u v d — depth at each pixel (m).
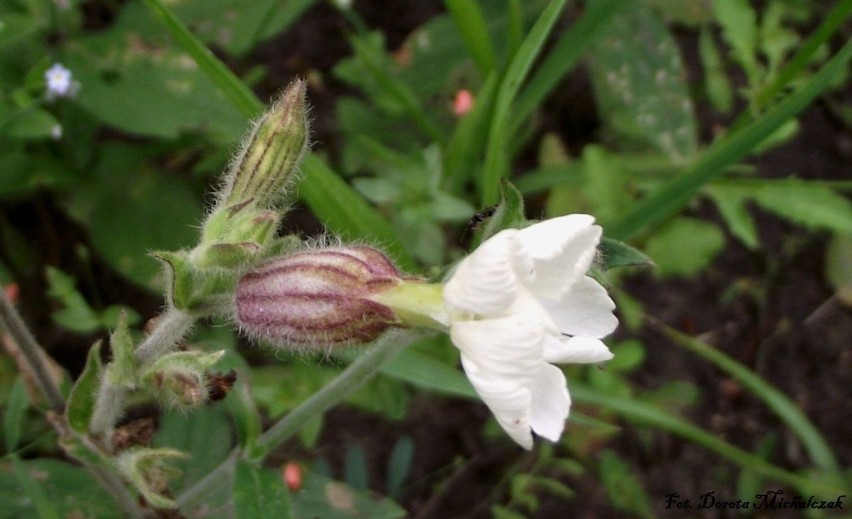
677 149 0.19
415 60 0.19
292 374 0.16
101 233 0.17
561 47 0.16
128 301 0.18
